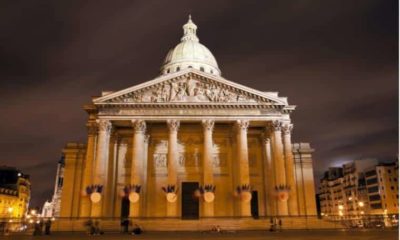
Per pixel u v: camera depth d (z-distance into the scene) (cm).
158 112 7156
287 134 7375
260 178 7931
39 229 5547
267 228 6212
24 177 19938
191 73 7400
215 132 8050
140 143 7000
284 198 6812
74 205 7912
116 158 7738
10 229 6378
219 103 7175
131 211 6631
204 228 6184
